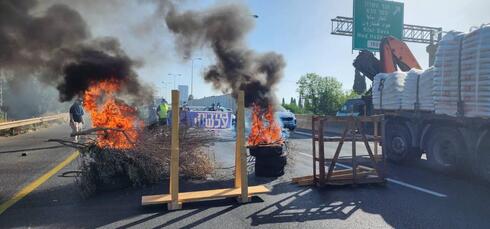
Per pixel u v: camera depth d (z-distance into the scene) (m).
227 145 13.71
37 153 11.28
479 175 7.30
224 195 5.86
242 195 5.85
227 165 9.28
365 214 5.21
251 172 8.38
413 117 9.36
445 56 7.93
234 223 4.84
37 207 5.57
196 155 7.91
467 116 7.34
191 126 8.07
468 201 5.89
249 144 8.28
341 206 5.64
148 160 7.00
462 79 7.45
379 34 23.06
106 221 4.92
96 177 6.48
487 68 6.82
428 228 4.61
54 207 5.57
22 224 4.80
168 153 7.36
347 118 7.03
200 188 6.81
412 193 6.46
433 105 8.66
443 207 5.55
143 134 7.44
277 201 5.95
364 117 7.16
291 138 16.77
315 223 4.83
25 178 7.55
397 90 10.23
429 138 8.78
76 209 5.46
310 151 12.20
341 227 4.68
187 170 7.65
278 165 7.86
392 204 5.73
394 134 10.10
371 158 7.18
